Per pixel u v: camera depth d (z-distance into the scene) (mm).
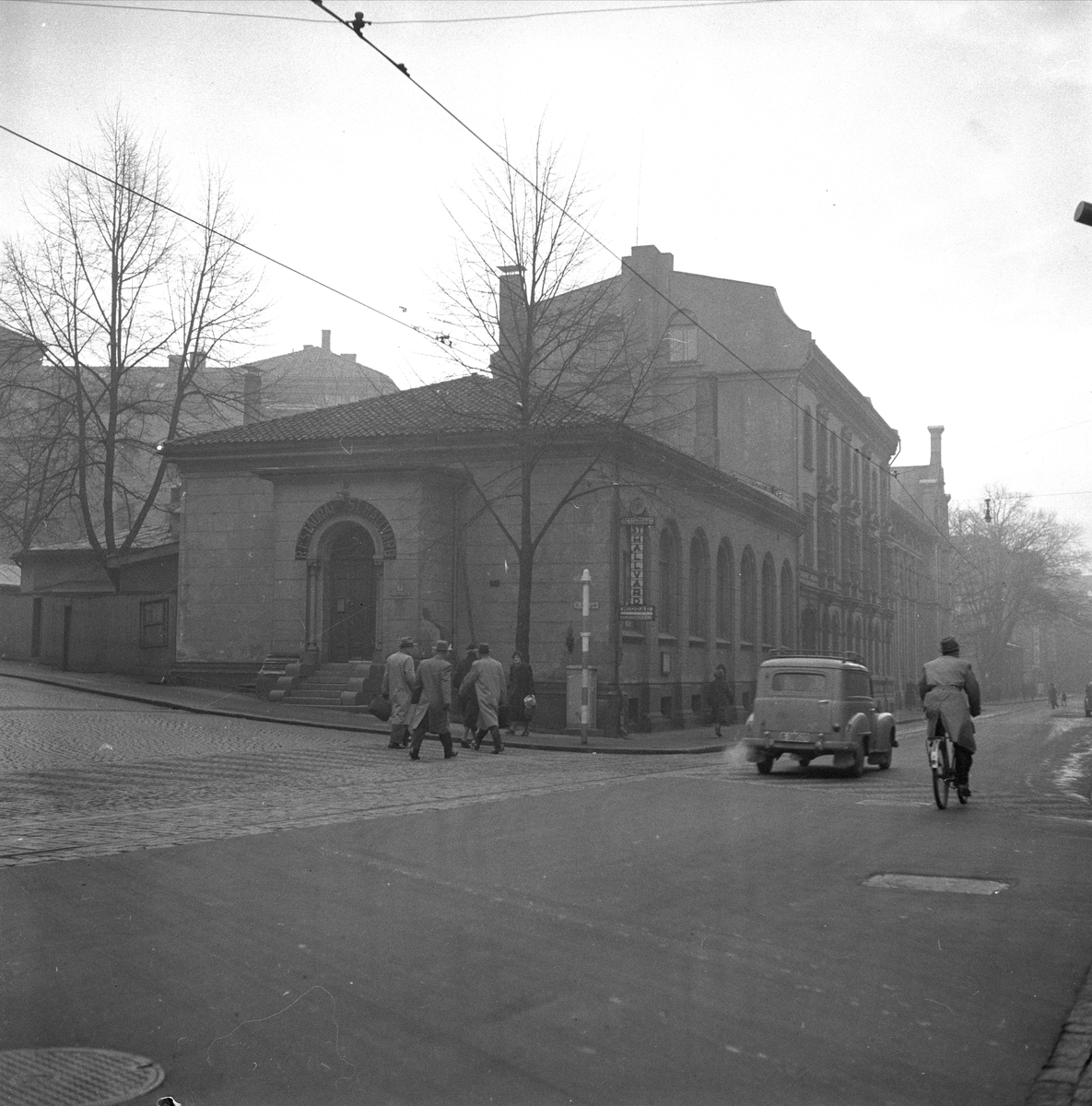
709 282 50031
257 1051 5004
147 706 28484
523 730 28000
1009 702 100625
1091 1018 5574
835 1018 5512
